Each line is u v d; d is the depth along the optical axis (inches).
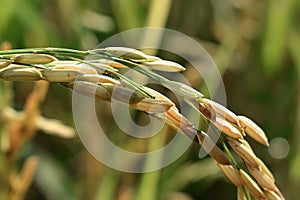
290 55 21.7
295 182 19.8
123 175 16.7
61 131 15.1
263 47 20.9
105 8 20.7
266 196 9.8
